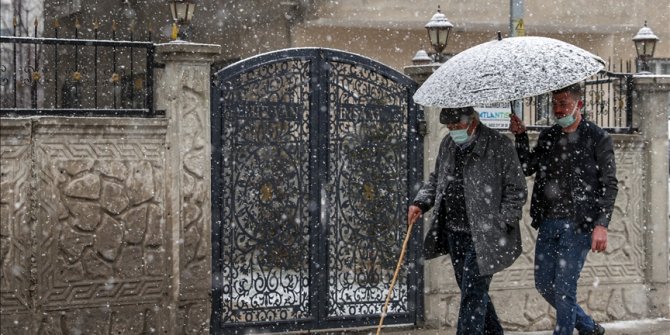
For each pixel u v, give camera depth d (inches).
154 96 328.2
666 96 393.1
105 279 315.0
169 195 322.7
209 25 601.9
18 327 303.4
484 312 301.7
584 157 306.7
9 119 299.4
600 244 301.0
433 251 313.4
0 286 300.5
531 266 376.2
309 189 346.6
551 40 305.3
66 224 309.3
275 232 343.6
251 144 338.6
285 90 343.6
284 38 566.6
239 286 338.6
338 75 350.3
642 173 394.0
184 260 324.5
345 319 352.8
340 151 350.9
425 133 361.4
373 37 593.3
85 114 314.3
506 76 289.9
